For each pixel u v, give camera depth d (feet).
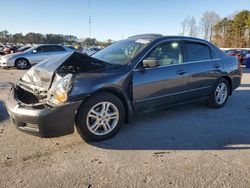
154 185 8.91
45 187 8.77
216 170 9.91
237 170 9.94
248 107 18.86
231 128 14.44
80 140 12.48
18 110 11.21
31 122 10.96
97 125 12.27
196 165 10.27
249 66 56.03
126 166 10.15
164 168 10.02
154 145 12.09
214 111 17.60
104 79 12.17
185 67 15.47
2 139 12.49
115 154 11.14
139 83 13.33
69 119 11.28
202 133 13.65
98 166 10.13
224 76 18.11
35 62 45.34
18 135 12.98
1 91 23.56
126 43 15.55
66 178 9.30
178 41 15.62
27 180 9.15
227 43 238.27
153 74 13.88
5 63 43.62
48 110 10.83
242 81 32.76
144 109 13.92
